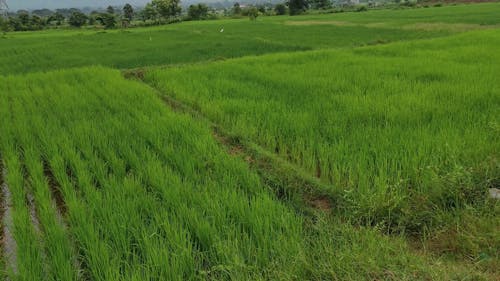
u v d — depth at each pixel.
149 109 8.30
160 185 4.79
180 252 3.50
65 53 22.17
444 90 8.28
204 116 8.16
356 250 3.38
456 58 12.71
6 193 5.37
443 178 4.48
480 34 19.31
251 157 6.02
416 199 4.38
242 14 76.00
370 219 4.23
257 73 11.45
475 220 3.86
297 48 21.06
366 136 5.92
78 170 5.32
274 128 6.71
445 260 3.48
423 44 16.78
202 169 5.32
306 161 5.54
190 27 44.91
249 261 3.42
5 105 9.04
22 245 3.74
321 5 91.50
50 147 6.25
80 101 9.18
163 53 20.20
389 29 31.78
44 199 4.55
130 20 80.44
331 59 13.77
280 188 5.08
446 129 5.97
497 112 6.65
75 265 3.63
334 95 8.46
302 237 3.82
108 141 6.51
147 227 4.01
